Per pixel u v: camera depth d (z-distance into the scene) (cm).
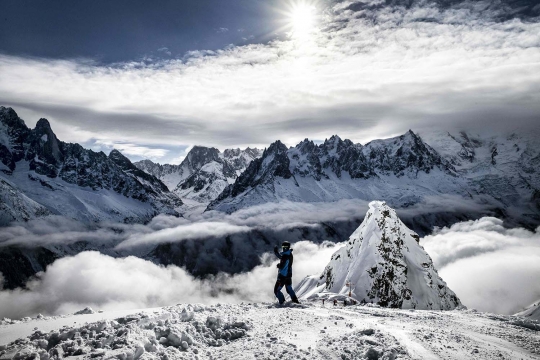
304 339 841
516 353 828
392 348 743
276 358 690
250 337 844
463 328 1095
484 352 800
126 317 901
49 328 860
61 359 654
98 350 678
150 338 755
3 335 805
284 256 1546
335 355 728
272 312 1206
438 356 740
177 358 686
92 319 948
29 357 647
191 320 924
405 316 1303
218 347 794
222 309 1210
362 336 845
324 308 1448
